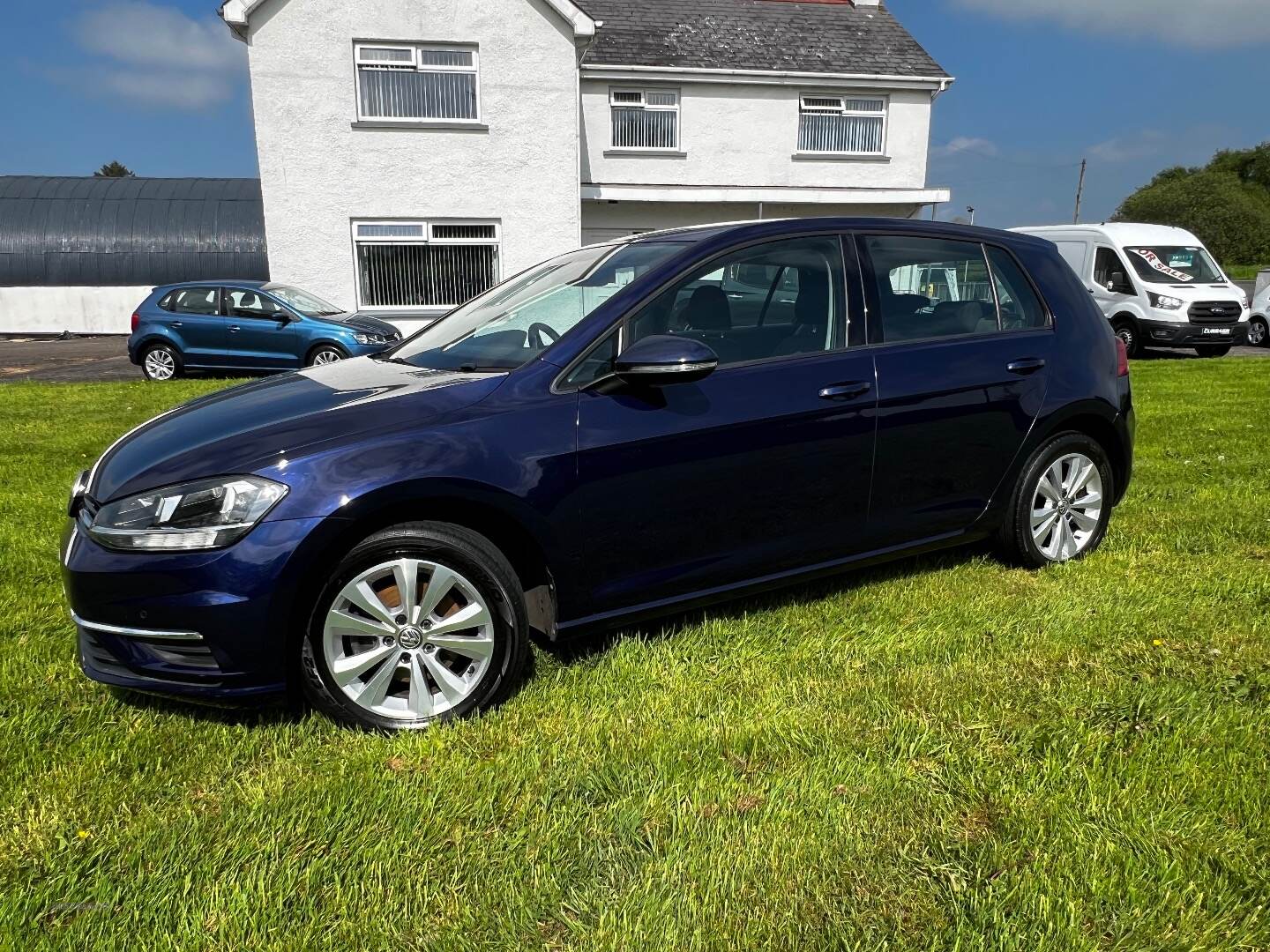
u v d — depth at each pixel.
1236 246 59.31
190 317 12.16
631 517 2.89
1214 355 15.48
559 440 2.76
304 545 2.45
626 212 18.47
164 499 2.47
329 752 2.54
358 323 12.47
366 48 14.62
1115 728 2.56
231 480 2.46
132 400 9.61
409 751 2.52
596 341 2.92
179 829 2.16
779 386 3.14
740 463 3.05
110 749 2.54
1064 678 2.88
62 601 3.67
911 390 3.41
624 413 2.87
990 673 2.93
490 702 2.75
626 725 2.65
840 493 3.31
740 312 3.20
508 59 15.05
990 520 3.79
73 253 25.00
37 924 1.85
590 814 2.23
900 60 19.16
